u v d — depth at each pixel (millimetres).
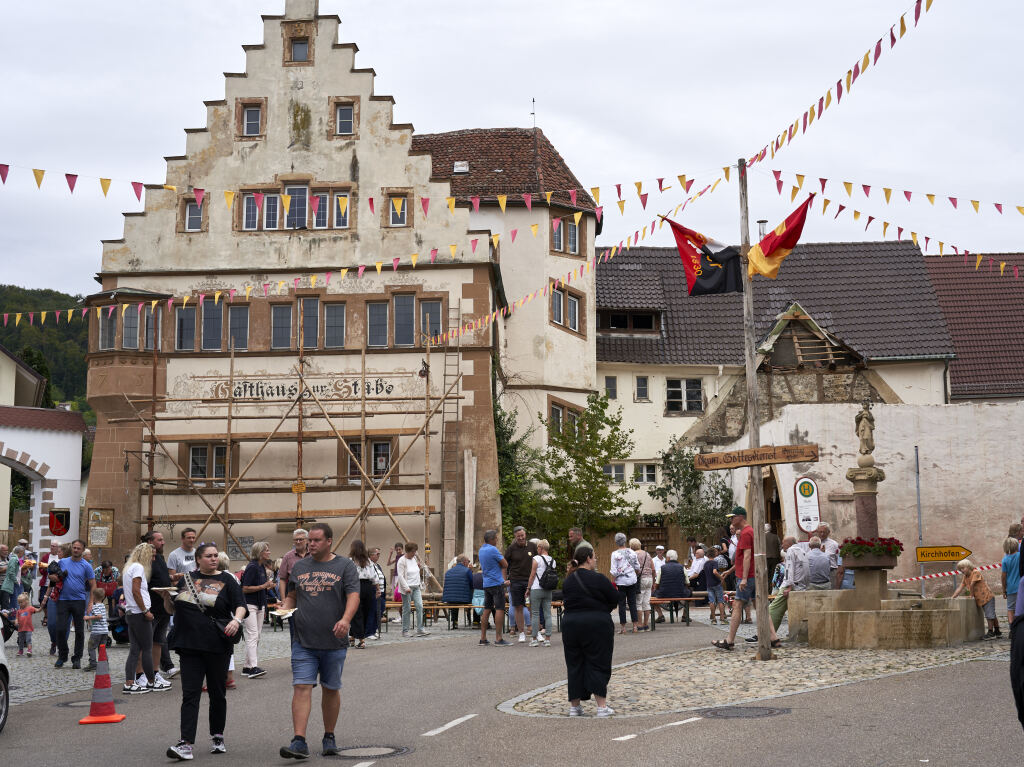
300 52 33688
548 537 33156
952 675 13211
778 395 38625
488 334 31969
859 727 10195
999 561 29172
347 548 31531
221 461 32406
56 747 10664
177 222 33094
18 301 85188
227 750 10352
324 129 33219
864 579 17922
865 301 40562
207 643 10109
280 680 15641
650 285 40812
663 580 23328
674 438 39000
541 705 12430
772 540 22797
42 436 33281
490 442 31594
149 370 32312
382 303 32500
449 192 32750
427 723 11438
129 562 14812
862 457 18438
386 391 32031
